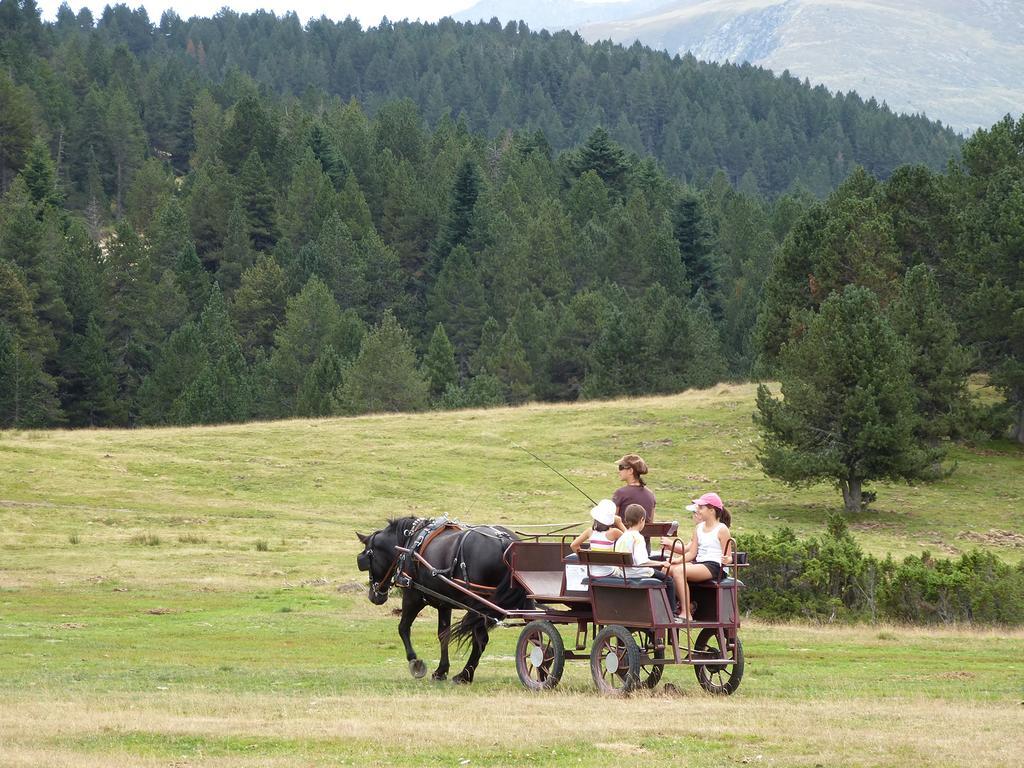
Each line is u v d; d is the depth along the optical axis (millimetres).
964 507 65188
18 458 66875
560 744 13359
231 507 60656
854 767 12148
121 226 164250
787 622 33750
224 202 189875
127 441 74875
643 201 181750
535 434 79688
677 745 13273
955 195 89938
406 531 21141
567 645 26266
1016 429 78938
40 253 145250
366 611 33688
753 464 72562
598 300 137750
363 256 171250
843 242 83500
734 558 18234
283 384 131750
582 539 18391
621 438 78312
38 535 50875
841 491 68562
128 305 155500
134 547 48875
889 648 27250
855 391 64188
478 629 19609
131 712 15703
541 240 160625
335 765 12367
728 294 169625
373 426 82125
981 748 12992
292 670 22062
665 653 17594
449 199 187125
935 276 85125
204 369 117938
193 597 36750
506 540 19500
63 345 141375
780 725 14477
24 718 15172
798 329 80312
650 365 115750
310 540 52469
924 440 72125
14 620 30703
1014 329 75812
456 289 158250
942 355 71750
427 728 14195
